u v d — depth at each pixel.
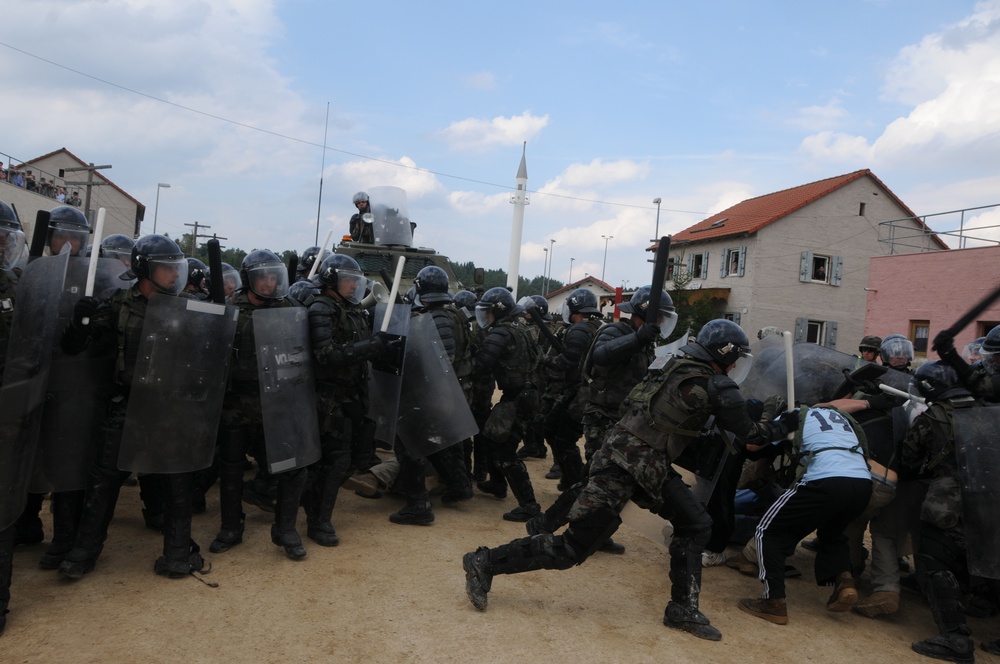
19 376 3.25
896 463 4.41
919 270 19.62
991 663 3.89
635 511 4.59
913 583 5.05
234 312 4.13
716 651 3.70
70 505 4.07
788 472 4.28
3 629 3.33
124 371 3.84
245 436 4.50
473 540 5.12
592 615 4.03
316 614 3.73
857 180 33.53
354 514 5.64
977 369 4.26
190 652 3.25
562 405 5.74
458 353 5.74
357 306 5.01
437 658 3.37
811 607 4.51
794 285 32.78
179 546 4.09
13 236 3.37
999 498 3.75
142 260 3.82
